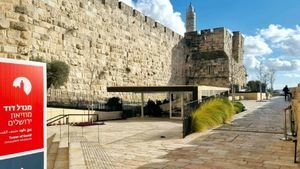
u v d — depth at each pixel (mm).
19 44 16078
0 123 4188
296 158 8625
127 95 27906
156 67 35281
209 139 11812
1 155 4203
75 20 21500
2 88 4230
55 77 17062
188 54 45406
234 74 46125
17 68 4434
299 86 12000
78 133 13641
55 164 8414
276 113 22516
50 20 19031
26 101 4539
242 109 24453
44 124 4824
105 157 8633
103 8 25062
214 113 16094
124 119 21547
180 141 11414
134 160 8383
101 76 24266
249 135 12695
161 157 8789
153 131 14422
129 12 29328
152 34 34469
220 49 43250
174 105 24625
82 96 21750
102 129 15297
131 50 29469
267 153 9359
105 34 25172
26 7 16875
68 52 20641
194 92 20250
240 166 7859
